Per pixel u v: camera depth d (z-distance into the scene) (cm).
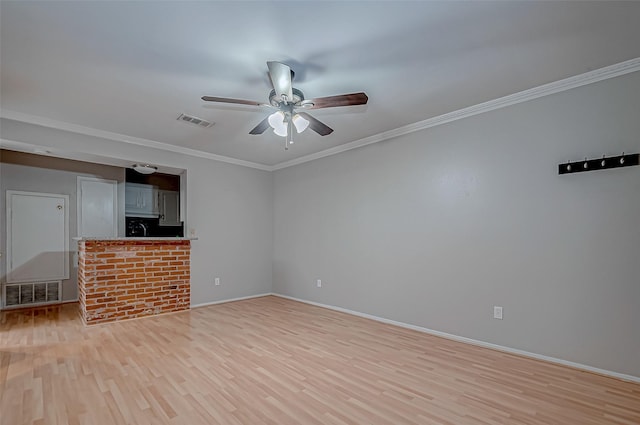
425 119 366
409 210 387
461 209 341
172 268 459
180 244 469
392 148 406
